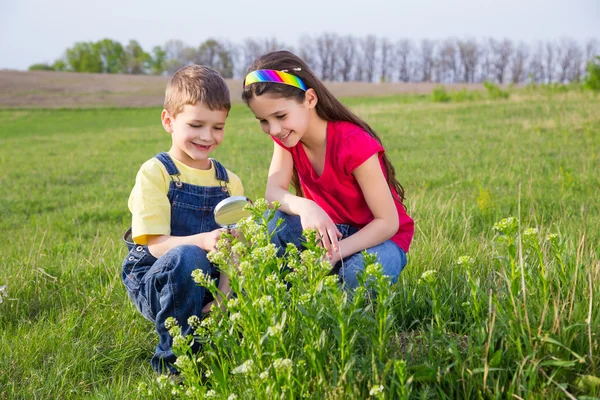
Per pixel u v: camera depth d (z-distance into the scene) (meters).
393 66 131.25
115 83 72.62
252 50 130.75
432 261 3.46
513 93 29.61
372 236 2.90
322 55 129.12
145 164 2.89
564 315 2.16
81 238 5.75
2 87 63.62
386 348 2.08
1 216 7.85
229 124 24.77
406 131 16.52
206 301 2.93
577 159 9.08
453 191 7.07
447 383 2.03
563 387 1.89
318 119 2.99
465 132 15.23
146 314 2.78
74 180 11.45
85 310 3.35
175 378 2.54
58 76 75.94
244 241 2.74
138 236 2.72
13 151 18.77
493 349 2.05
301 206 2.92
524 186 7.04
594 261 2.72
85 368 2.69
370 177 2.90
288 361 1.79
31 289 3.72
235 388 2.13
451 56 129.12
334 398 1.83
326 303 2.08
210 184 3.01
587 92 25.91
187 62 127.31
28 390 2.47
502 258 2.21
